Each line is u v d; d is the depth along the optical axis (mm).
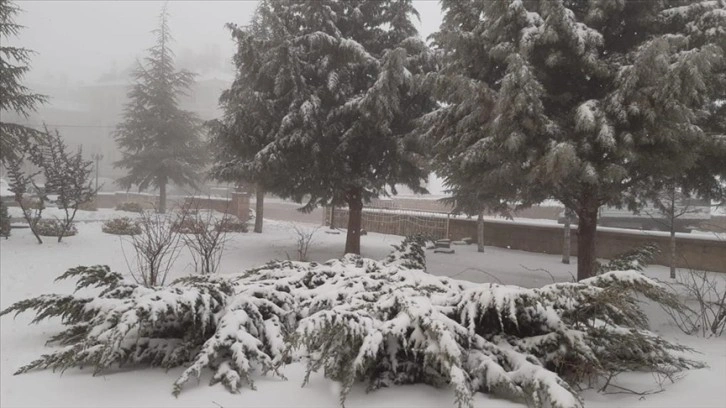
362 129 10906
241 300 4312
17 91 14016
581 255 8367
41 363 3875
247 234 17016
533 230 15289
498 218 21938
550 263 12727
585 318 3959
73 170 14117
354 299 4164
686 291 8781
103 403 3320
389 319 3875
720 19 6574
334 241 16156
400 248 6480
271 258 11789
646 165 6785
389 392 3527
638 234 12805
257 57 11055
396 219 20297
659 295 3855
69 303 4539
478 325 4020
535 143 6809
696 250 11844
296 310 4578
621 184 7875
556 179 6520
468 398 2904
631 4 7223
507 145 6480
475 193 9914
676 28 7195
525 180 7406
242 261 11227
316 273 5391
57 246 12414
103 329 3723
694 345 5367
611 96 6531
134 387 3609
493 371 3348
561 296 3695
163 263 10211
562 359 3605
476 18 8453
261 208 17953
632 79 6148
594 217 8312
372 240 16922
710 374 4059
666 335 5887
